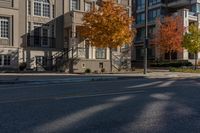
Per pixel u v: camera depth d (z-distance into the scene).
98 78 22.59
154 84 18.23
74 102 10.49
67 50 34.91
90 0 37.84
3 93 13.34
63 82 20.25
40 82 19.84
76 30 34.78
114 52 38.28
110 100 11.02
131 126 7.00
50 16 35.34
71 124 7.13
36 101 10.70
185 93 13.45
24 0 33.53
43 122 7.32
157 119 7.77
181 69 36.94
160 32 48.84
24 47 33.25
